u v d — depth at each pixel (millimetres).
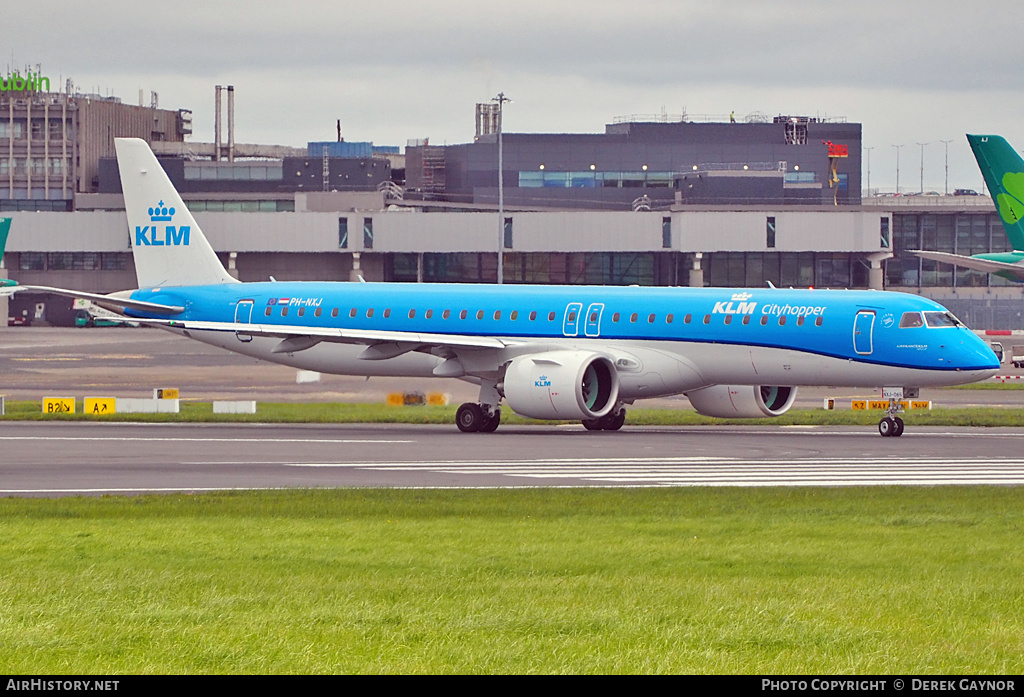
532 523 90562
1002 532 86062
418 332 183125
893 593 63375
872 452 146500
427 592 64062
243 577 68312
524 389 165500
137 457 139500
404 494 107812
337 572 70188
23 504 100875
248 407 195500
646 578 68312
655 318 168750
